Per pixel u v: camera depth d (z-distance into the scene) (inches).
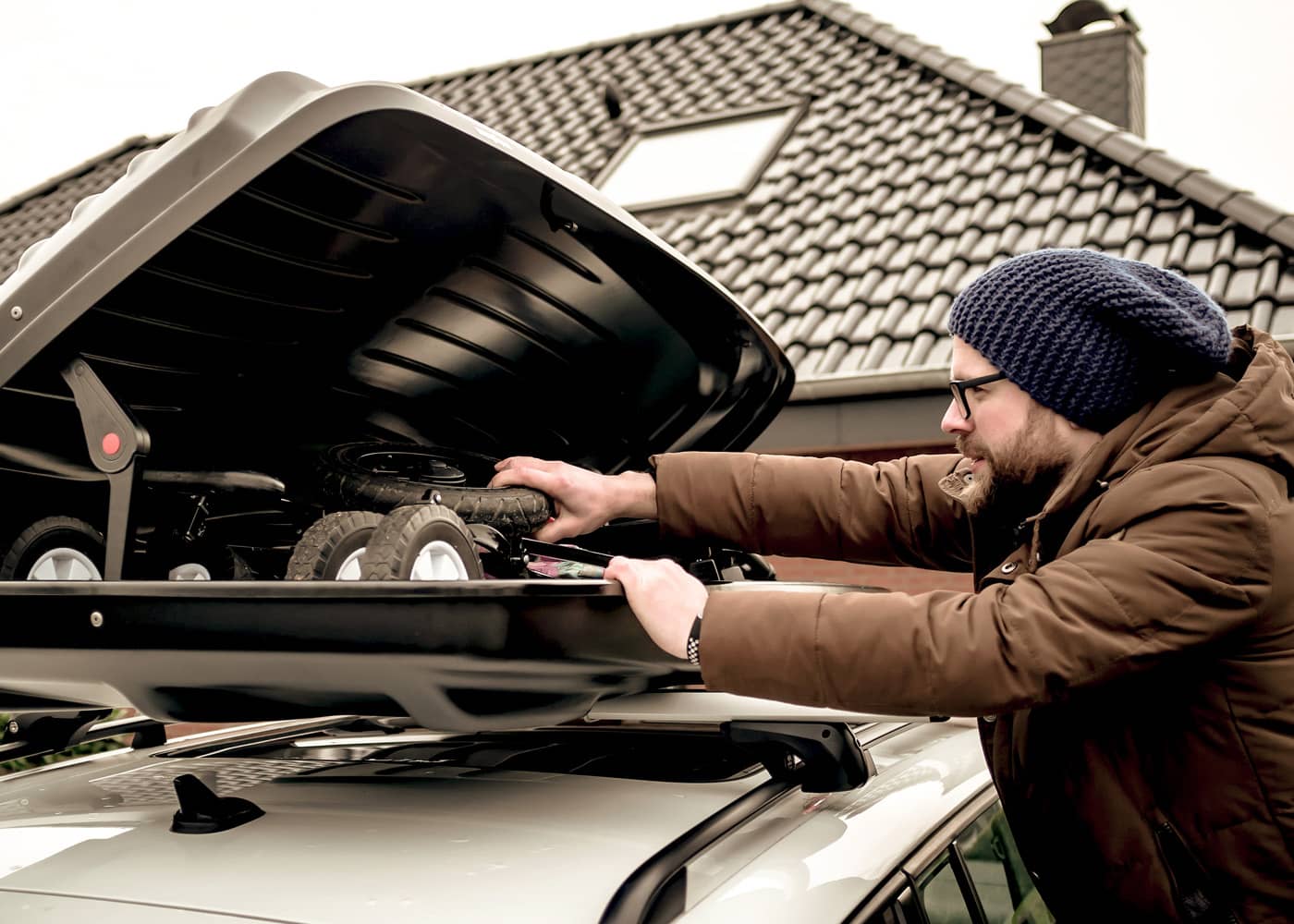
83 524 66.9
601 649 56.2
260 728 93.0
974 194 276.4
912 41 352.5
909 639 53.7
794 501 82.0
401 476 77.6
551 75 431.2
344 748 79.6
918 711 54.4
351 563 58.6
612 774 68.6
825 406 217.9
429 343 80.0
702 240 289.4
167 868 52.6
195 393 72.7
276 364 74.5
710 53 405.1
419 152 60.8
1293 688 55.4
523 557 75.1
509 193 67.9
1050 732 60.5
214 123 54.1
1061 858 62.4
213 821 56.9
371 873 51.1
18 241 435.2
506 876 50.9
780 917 49.9
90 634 52.0
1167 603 53.3
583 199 69.1
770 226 287.3
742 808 57.6
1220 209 243.8
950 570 83.7
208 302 64.9
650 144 352.5
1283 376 57.8
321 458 76.6
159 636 50.7
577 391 89.6
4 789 72.3
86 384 58.6
